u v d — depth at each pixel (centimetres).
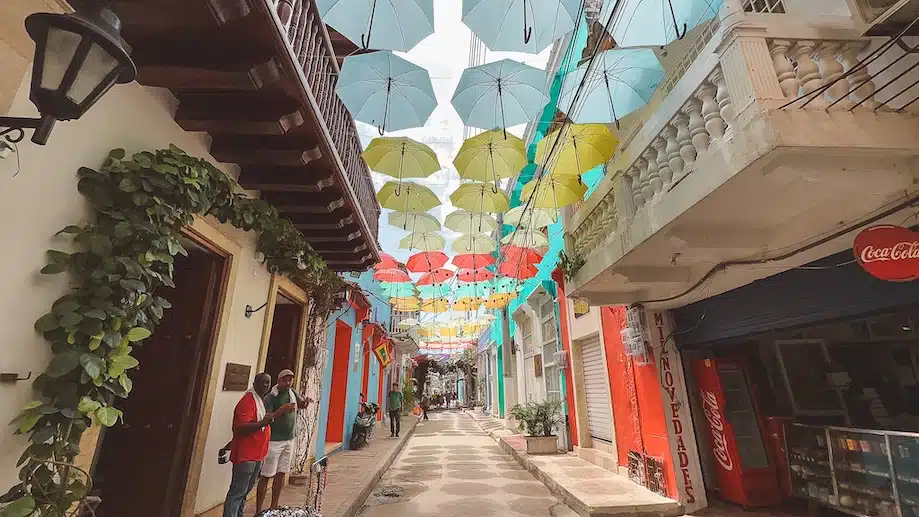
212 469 430
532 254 793
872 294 356
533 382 1395
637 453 663
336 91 362
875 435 431
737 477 549
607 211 531
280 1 310
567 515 578
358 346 1204
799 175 284
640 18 325
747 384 587
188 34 280
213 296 440
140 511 374
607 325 792
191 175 319
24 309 227
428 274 899
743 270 446
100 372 242
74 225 257
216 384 427
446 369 4809
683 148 361
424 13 288
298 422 692
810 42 285
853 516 473
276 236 490
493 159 464
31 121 189
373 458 918
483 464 980
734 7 297
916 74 272
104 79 166
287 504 547
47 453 226
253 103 346
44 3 222
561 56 672
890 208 314
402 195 564
